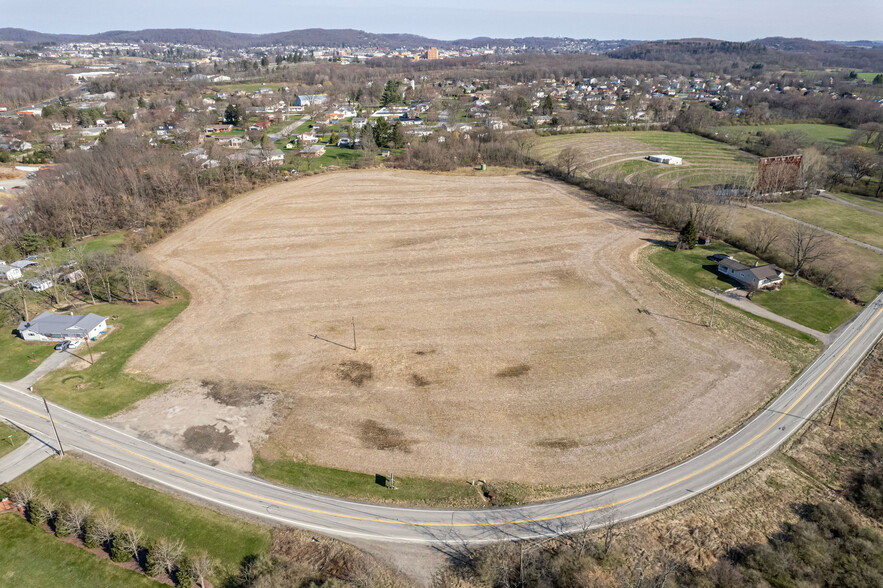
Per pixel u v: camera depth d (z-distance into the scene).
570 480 56.38
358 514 52.19
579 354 78.31
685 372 74.31
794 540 48.72
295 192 153.62
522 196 151.88
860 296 95.31
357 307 91.44
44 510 50.53
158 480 55.84
